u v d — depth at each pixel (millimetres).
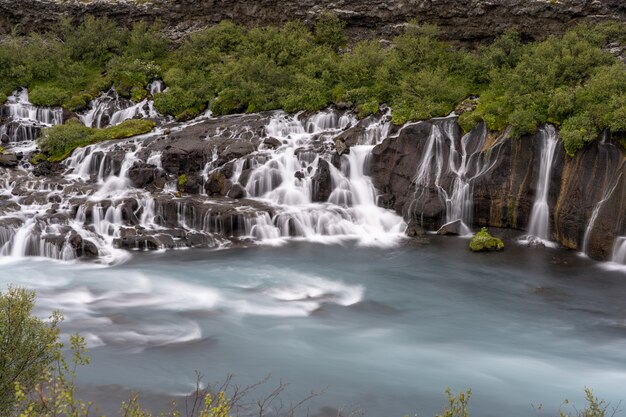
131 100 37594
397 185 27922
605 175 23172
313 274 21859
